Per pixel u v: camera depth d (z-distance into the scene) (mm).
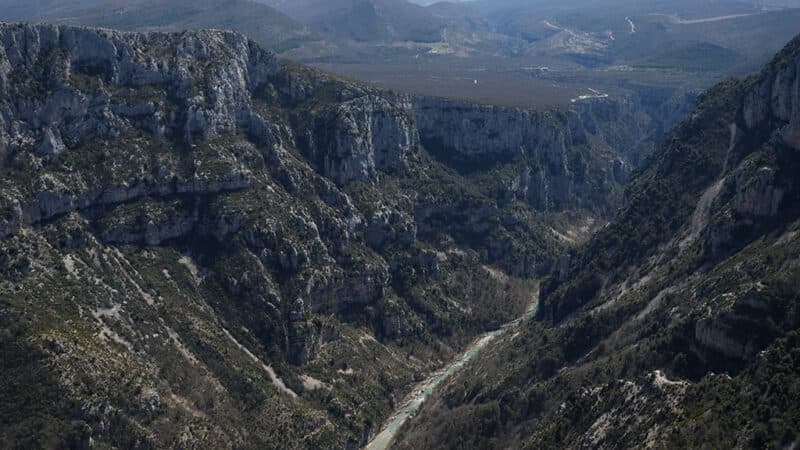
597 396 192750
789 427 139500
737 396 156875
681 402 167625
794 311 173375
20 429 191375
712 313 186250
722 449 146000
